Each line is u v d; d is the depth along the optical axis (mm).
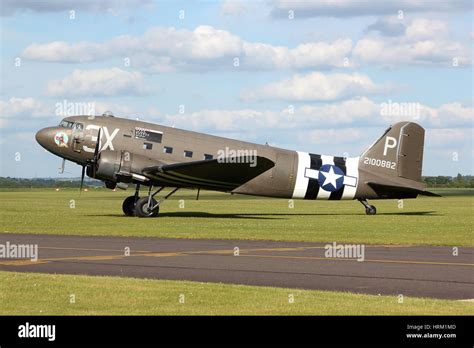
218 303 12750
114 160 34188
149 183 35281
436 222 34312
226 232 27422
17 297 13148
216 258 19156
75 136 34562
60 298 13078
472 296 13648
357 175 39062
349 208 53438
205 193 100625
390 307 12469
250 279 15570
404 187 39406
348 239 25094
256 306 12523
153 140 35312
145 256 19500
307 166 38094
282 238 25250
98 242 23406
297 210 48719
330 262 18438
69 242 23328
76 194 96562
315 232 27828
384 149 39656
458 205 59688
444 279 15648
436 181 138000
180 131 36125
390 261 18734
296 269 17109
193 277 15766
